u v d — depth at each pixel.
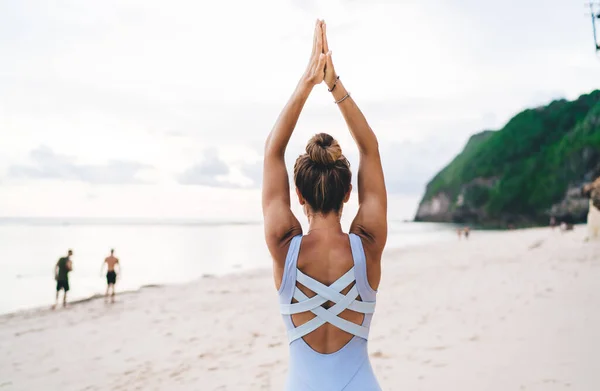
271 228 1.35
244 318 10.05
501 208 115.25
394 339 6.61
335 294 1.27
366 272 1.30
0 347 8.62
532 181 109.69
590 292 9.27
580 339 5.73
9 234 91.69
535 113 125.69
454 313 8.39
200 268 30.02
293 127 1.42
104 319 11.32
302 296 1.30
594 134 97.00
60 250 50.09
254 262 34.38
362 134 1.43
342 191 1.35
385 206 1.40
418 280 14.70
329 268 1.29
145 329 9.63
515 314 7.73
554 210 100.81
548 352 5.30
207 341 8.01
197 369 6.19
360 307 1.30
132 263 34.25
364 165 1.44
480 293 10.65
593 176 94.38
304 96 1.39
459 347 5.87
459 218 135.12
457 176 142.62
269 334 8.17
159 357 7.15
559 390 4.13
